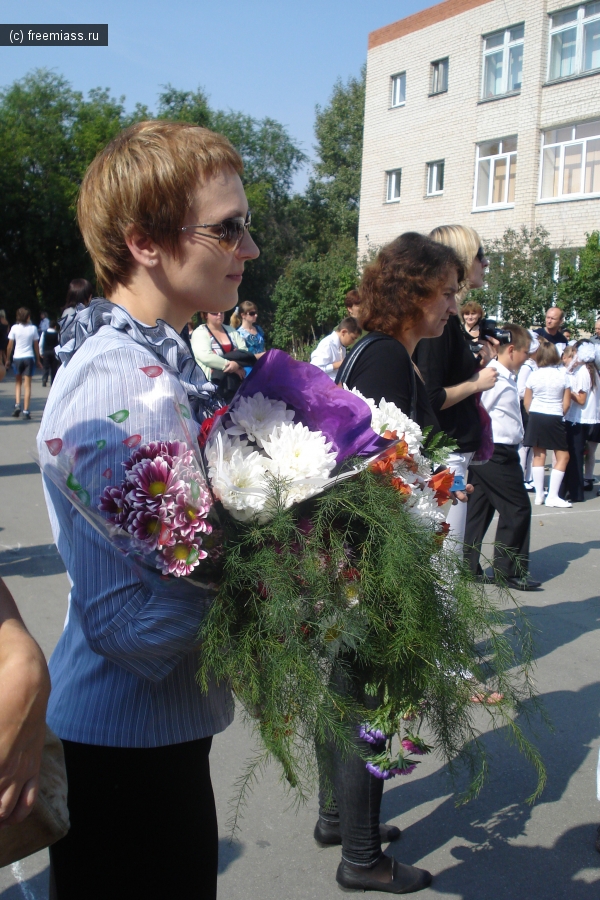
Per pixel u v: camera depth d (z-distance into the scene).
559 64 20.28
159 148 1.28
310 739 1.28
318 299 31.38
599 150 19.53
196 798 1.38
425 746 1.79
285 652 1.20
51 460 1.15
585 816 2.76
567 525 7.12
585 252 16.44
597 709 3.52
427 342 2.96
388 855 2.52
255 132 43.12
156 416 1.15
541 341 7.78
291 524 1.24
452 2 22.42
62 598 4.63
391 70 24.69
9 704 1.01
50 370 18.16
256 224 39.34
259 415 1.40
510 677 1.61
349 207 44.38
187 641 1.20
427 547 1.42
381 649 1.34
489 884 2.40
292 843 2.59
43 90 36.44
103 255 1.35
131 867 1.34
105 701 1.30
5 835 1.07
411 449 1.72
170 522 1.13
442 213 23.56
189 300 1.37
